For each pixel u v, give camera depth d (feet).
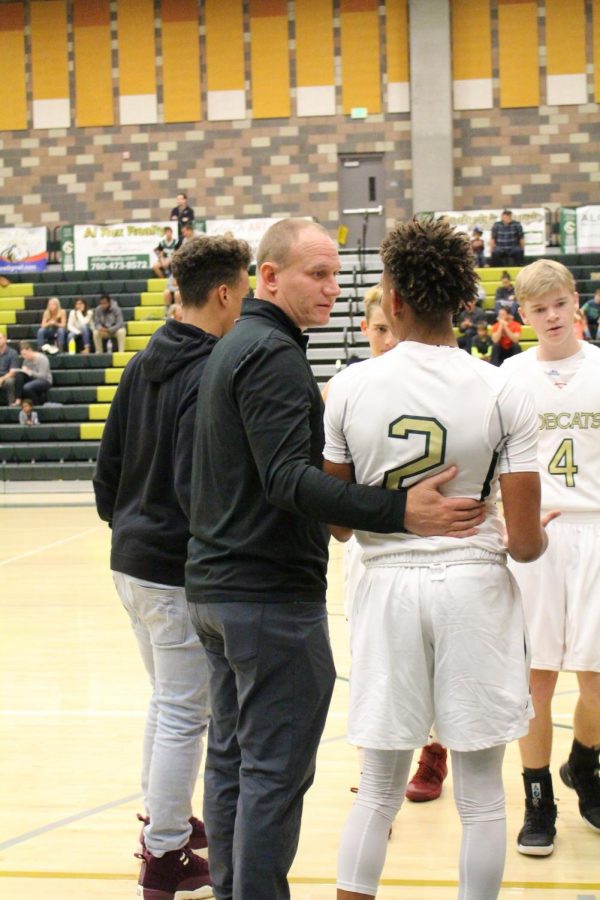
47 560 32.42
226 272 9.86
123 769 13.96
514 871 10.77
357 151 74.43
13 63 76.28
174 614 9.83
